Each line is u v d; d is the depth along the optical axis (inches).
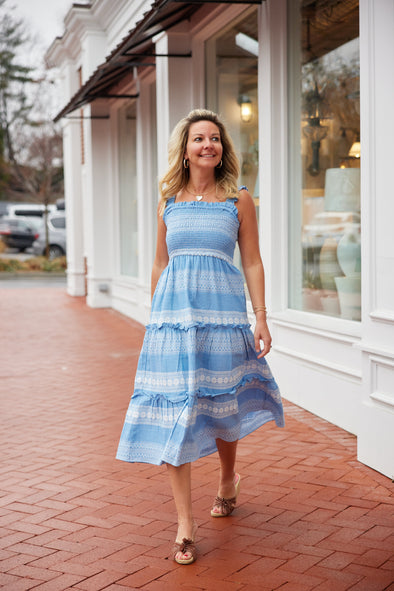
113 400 257.9
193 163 133.6
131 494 161.2
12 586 118.6
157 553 130.1
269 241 252.1
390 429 160.2
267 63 249.6
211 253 130.6
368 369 168.1
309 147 235.9
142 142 436.5
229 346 129.0
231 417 130.7
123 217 525.0
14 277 1006.4
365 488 158.7
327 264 224.4
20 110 1551.4
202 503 153.5
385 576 118.7
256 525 141.0
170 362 126.4
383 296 159.5
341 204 215.5
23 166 1350.9
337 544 131.4
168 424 126.1
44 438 209.9
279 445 192.1
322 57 225.0
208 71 329.1
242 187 137.0
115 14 478.3
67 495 161.5
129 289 499.5
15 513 151.5
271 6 246.2
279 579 118.7
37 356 354.9
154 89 412.5
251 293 137.3
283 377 244.7
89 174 558.3
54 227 1180.5
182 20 324.2
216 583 118.0
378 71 156.0
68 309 565.9
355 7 204.7
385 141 154.6
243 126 286.7
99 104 540.1
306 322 223.9
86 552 131.3
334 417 209.3
